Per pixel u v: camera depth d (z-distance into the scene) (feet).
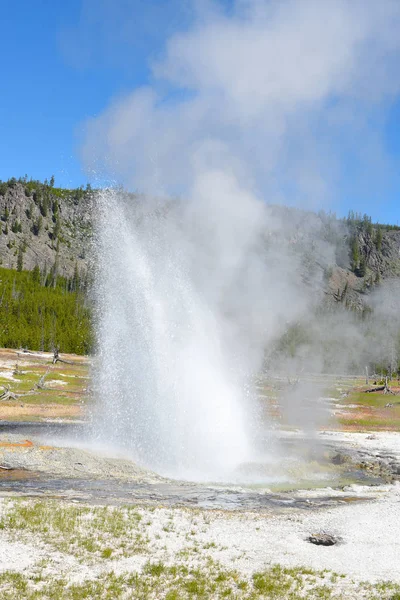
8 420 146.41
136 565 48.52
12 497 70.49
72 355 385.29
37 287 633.61
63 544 51.55
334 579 48.16
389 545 59.31
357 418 193.88
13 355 330.95
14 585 41.19
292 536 61.00
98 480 85.76
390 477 102.06
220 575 47.37
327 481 96.73
